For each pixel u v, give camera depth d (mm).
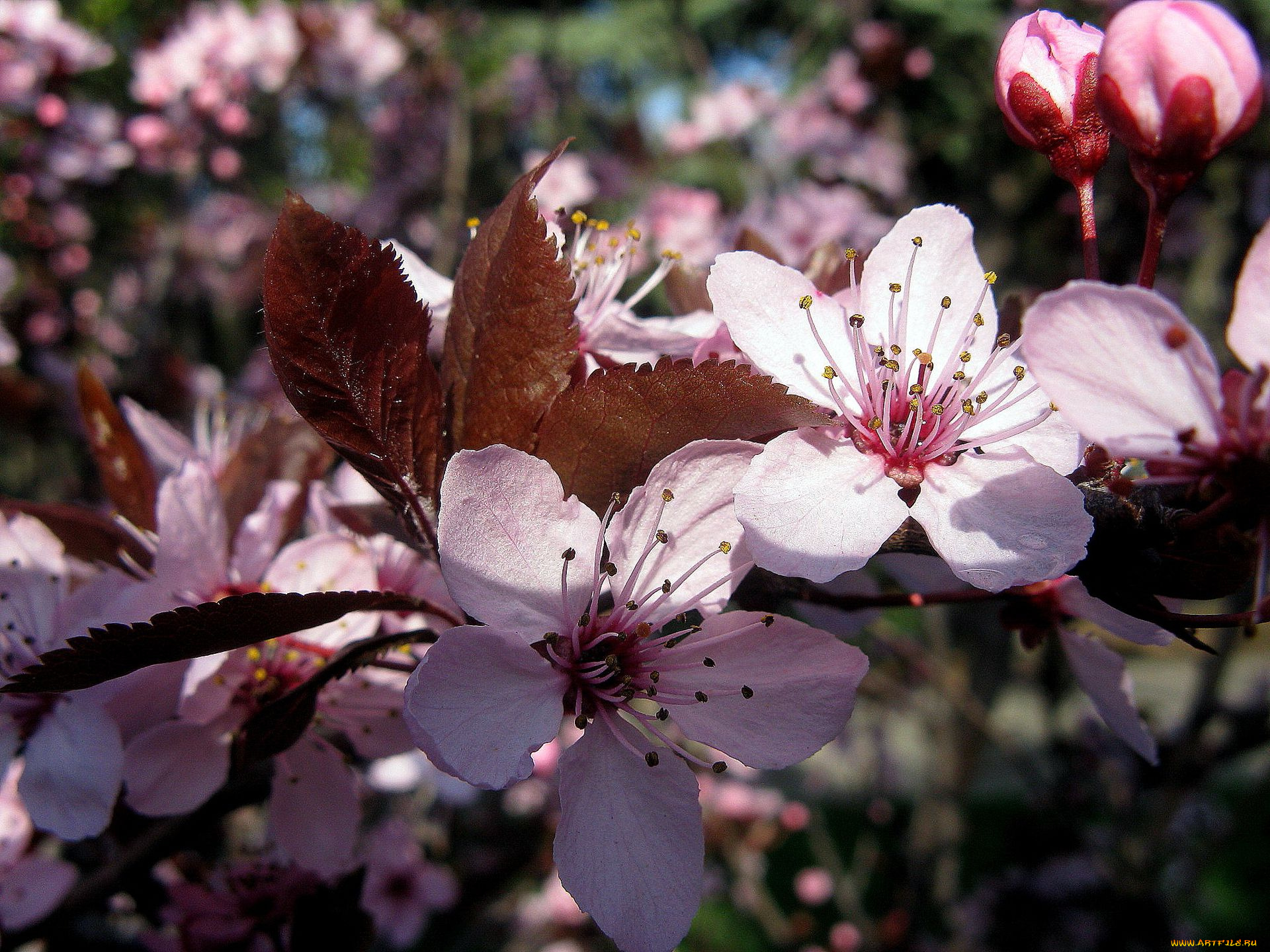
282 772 76
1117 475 59
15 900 91
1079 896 214
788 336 64
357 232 54
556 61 356
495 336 60
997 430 64
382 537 79
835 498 60
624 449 59
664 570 60
